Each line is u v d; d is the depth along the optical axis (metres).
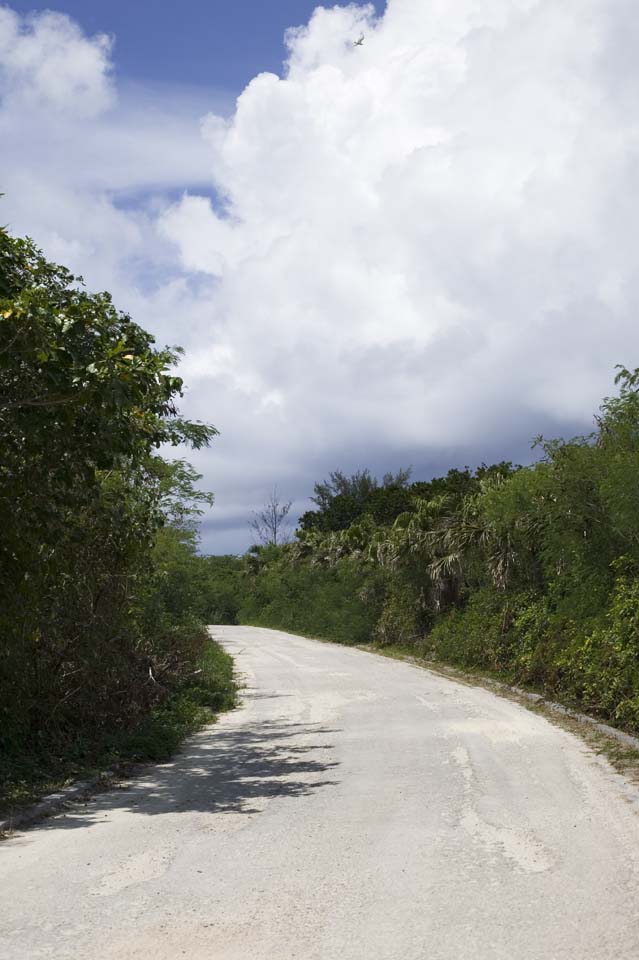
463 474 53.66
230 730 14.84
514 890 5.40
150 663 16.91
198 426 15.74
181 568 20.83
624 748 11.31
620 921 4.80
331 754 11.61
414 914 5.00
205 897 5.42
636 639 12.98
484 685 21.36
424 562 32.75
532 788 8.75
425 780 9.37
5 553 9.95
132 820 8.00
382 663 29.20
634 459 13.67
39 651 12.18
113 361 8.70
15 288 9.62
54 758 11.02
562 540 16.25
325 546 54.78
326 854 6.43
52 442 9.73
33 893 5.61
